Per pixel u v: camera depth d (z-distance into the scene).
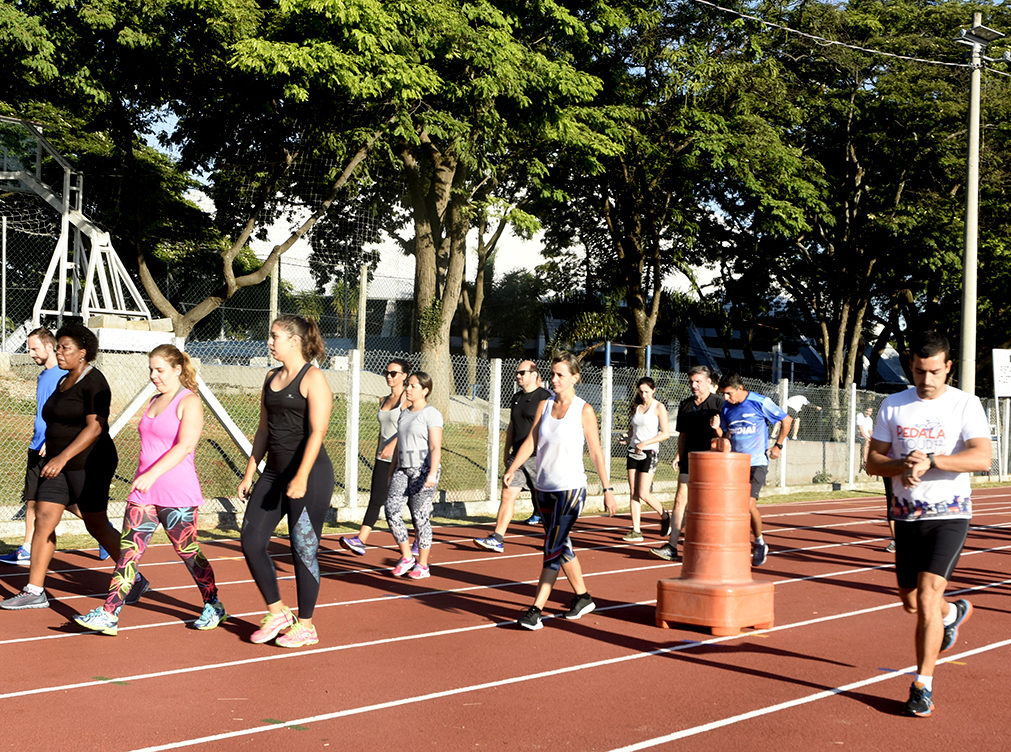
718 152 28.09
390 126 22.69
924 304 45.22
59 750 4.75
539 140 25.31
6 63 21.34
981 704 5.85
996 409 27.78
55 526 7.84
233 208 28.95
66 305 34.44
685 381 23.17
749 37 29.56
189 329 24.62
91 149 33.69
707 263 41.00
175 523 7.07
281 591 8.87
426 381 9.63
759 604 7.71
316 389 6.61
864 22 32.03
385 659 6.62
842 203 35.03
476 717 5.41
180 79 22.62
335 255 32.03
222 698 5.64
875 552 12.61
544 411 7.79
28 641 6.81
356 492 13.97
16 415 15.99
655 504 12.91
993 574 11.16
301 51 18.86
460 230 25.61
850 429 23.38
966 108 31.73
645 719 5.45
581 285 43.69
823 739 5.17
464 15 21.77
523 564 10.81
